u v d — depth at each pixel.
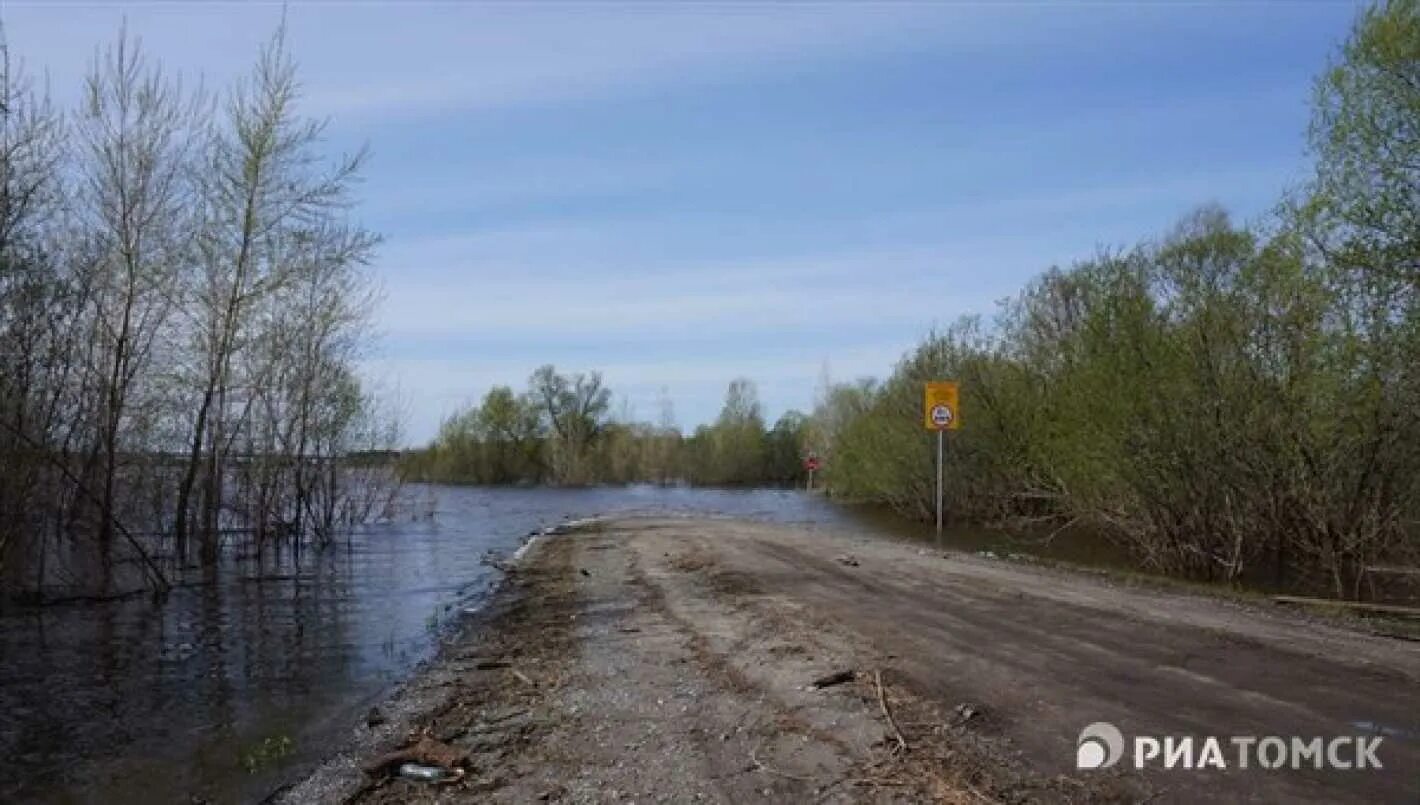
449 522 35.09
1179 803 5.11
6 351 14.73
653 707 7.68
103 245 17.59
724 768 6.06
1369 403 14.32
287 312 23.00
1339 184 14.31
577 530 28.73
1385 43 13.59
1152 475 17.44
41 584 15.13
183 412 20.00
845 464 42.69
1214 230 27.36
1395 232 13.77
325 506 26.61
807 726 6.82
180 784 6.64
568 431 86.31
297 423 23.83
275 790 6.41
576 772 6.21
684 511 40.56
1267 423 16.16
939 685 7.69
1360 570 14.85
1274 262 15.75
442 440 85.38
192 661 10.92
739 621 11.22
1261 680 7.61
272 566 20.98
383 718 8.09
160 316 18.73
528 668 9.65
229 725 8.18
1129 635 9.57
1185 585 14.00
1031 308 29.20
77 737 7.85
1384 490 14.84
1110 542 22.39
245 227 20.33
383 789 6.22
